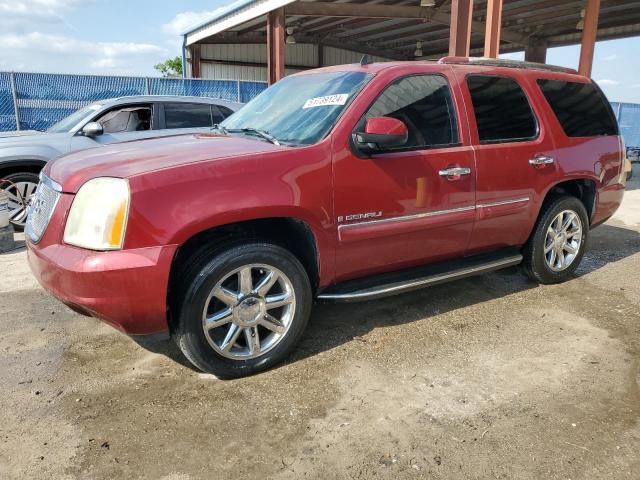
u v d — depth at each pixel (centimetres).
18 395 294
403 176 346
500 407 286
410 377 316
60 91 1344
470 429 266
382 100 347
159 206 271
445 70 387
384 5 1620
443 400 292
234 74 2302
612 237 680
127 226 268
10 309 417
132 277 267
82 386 304
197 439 257
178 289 292
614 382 312
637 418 277
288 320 325
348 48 2522
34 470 234
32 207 334
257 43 2275
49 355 341
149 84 1442
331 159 319
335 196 321
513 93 425
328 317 404
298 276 321
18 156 668
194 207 277
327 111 343
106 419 272
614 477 233
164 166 282
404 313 413
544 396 297
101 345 356
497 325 392
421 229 363
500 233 418
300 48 2455
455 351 350
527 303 436
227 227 308
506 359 340
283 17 1352
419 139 361
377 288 353
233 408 283
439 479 231
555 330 384
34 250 300
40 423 268
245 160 296
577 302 440
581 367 330
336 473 235
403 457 245
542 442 256
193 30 1984
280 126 360
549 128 441
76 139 708
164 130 769
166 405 285
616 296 455
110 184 274
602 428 268
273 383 308
